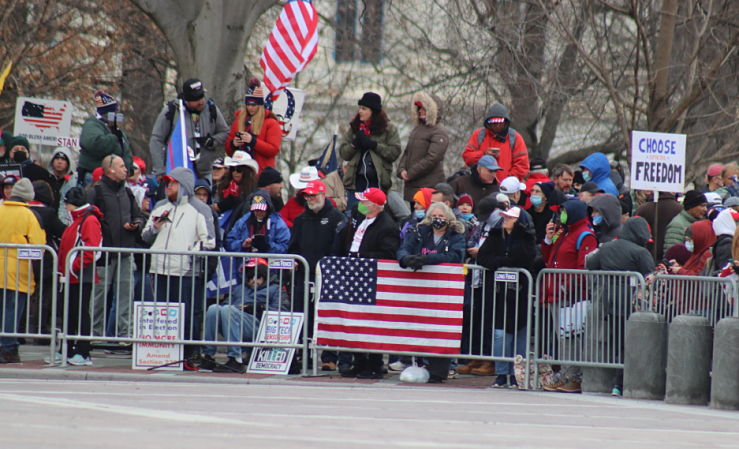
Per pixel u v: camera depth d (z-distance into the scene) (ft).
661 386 136.77
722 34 260.42
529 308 143.43
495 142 176.76
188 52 216.95
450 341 146.30
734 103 257.55
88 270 153.17
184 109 175.22
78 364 152.25
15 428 90.43
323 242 153.17
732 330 128.88
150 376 143.33
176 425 95.66
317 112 398.83
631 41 301.63
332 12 396.98
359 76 400.47
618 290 140.56
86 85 330.95
